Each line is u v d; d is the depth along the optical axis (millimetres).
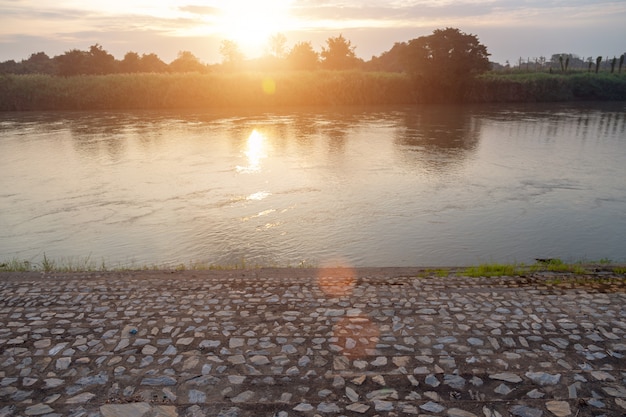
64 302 7980
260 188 19062
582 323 7027
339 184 19609
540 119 41000
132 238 13781
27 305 7859
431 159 24609
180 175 21422
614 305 7648
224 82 51750
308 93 52781
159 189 19094
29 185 19938
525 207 16375
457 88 56531
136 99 49719
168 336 6781
